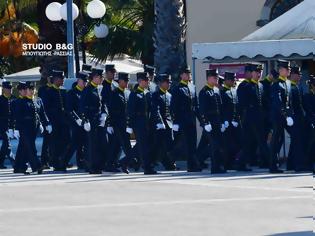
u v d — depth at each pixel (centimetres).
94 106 5694
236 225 3538
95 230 3494
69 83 6506
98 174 5644
